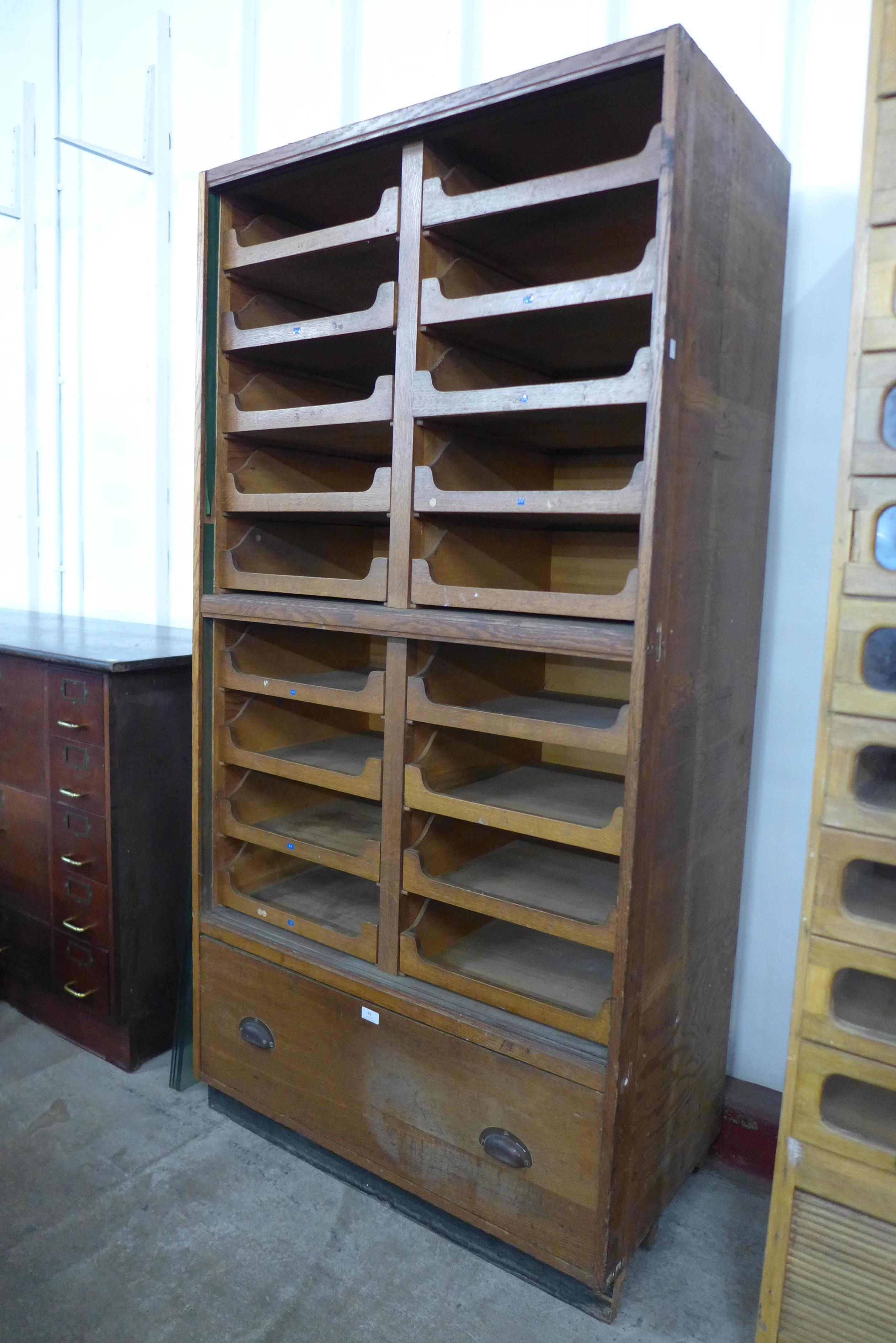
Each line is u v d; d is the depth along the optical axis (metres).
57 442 3.23
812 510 1.81
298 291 1.95
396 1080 1.69
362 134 1.54
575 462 1.97
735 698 1.71
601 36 1.91
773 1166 1.90
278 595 1.87
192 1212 1.76
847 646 1.18
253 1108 1.95
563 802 1.63
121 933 2.15
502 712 1.68
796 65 1.73
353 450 2.07
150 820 2.18
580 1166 1.47
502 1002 1.58
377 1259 1.66
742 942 1.98
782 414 1.82
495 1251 1.66
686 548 1.42
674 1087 1.65
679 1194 1.87
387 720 1.65
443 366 1.60
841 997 1.32
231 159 2.58
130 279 2.88
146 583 2.95
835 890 1.22
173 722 2.21
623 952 1.38
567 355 1.77
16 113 3.23
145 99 2.74
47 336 3.22
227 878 1.98
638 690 1.33
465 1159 1.61
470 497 1.49
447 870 1.74
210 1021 2.01
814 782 1.22
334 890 2.05
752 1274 1.66
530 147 1.55
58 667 2.17
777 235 1.66
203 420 1.84
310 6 2.36
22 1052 2.30
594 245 1.62
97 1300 1.55
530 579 1.95
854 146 1.69
